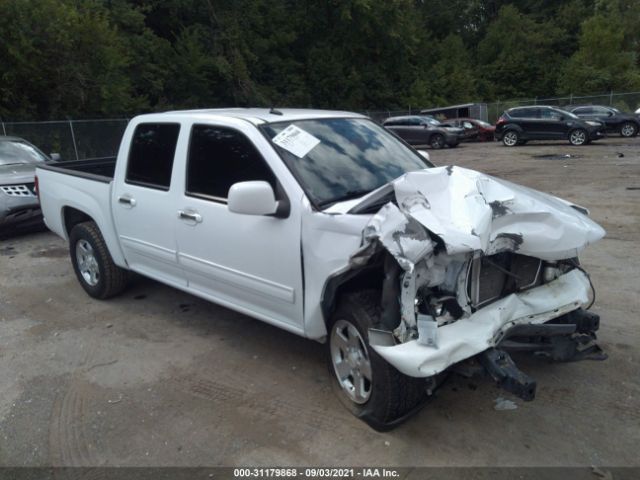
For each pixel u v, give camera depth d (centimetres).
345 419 334
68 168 650
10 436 333
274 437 321
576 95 4312
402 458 297
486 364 285
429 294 294
